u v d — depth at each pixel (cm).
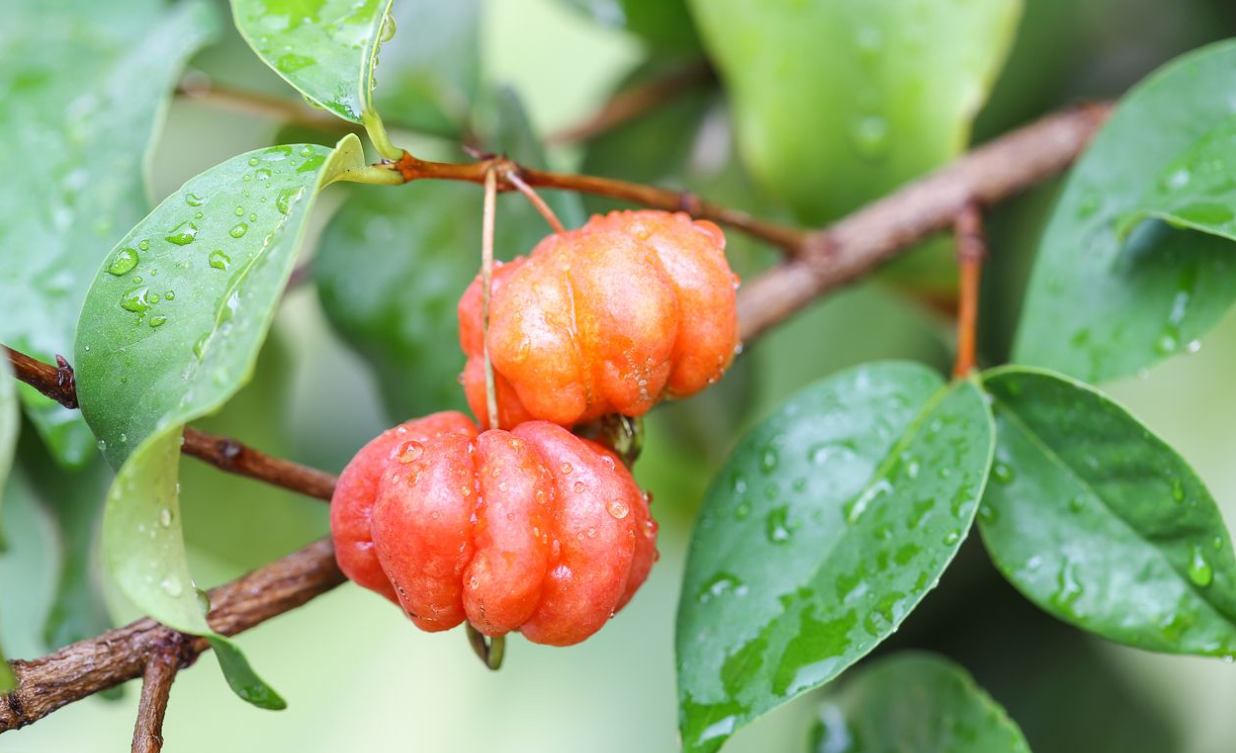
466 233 35
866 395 32
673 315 30
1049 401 32
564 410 30
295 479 32
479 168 31
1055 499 32
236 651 29
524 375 30
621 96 38
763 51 36
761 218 38
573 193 34
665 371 30
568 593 30
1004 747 32
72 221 33
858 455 32
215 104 36
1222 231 31
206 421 37
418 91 36
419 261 35
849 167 36
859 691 33
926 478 32
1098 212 33
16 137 34
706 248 31
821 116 36
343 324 36
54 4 35
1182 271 32
